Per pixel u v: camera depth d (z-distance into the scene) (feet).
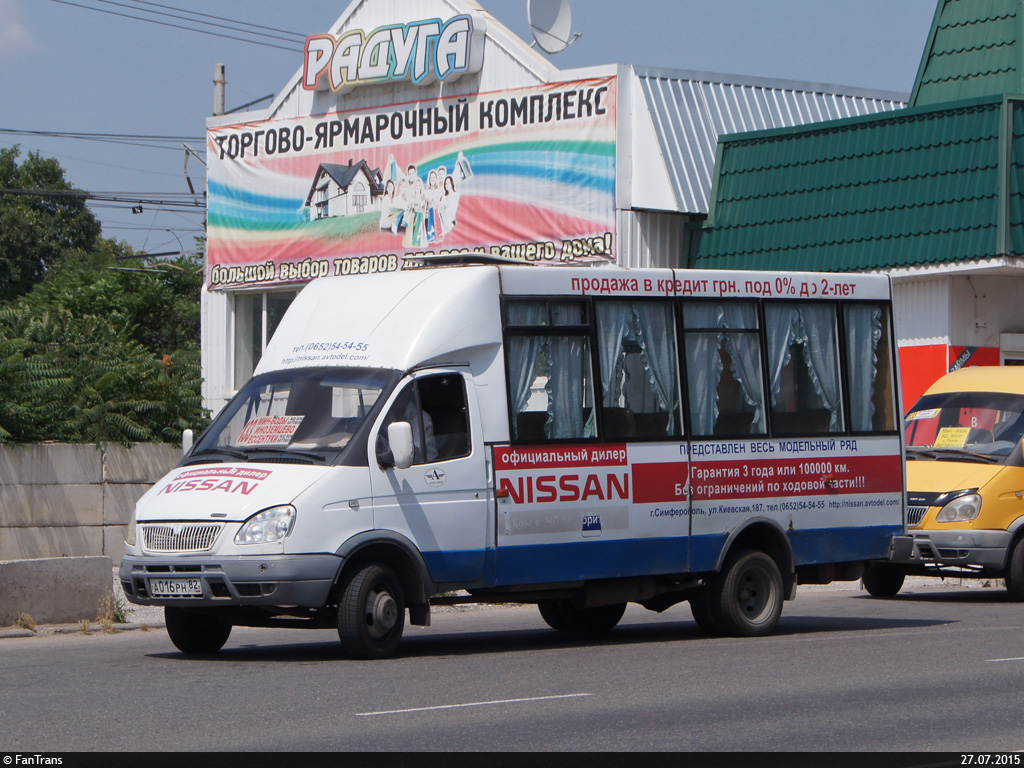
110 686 39.50
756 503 53.72
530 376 48.88
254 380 49.14
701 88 104.68
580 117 99.55
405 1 109.60
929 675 42.88
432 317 47.32
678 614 69.67
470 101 105.40
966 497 69.62
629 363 51.21
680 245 102.27
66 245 267.80
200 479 45.19
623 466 50.42
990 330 92.58
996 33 104.22
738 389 53.93
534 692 38.86
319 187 114.42
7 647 52.08
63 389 84.43
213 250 121.19
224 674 42.14
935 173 89.51
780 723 34.27
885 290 58.54
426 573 45.80
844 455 56.49
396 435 44.19
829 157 95.30
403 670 43.16
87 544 80.38
